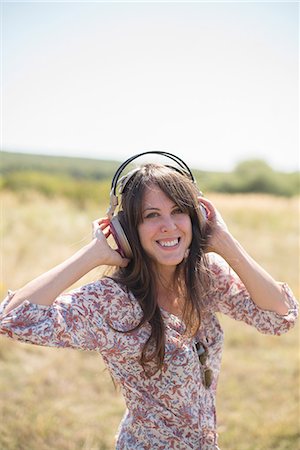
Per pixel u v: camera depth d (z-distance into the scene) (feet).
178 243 6.39
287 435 13.34
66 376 16.22
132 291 6.31
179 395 6.32
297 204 69.31
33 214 44.68
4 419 13.57
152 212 6.28
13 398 14.71
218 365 7.05
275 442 13.12
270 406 14.83
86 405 14.76
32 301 5.74
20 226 39.19
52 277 5.94
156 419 6.35
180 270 6.63
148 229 6.27
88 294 6.08
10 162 238.07
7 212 44.83
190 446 6.40
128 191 6.37
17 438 12.90
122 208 6.47
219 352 7.02
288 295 6.94
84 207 58.03
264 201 70.38
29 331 5.59
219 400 15.23
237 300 6.96
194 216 6.53
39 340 5.62
